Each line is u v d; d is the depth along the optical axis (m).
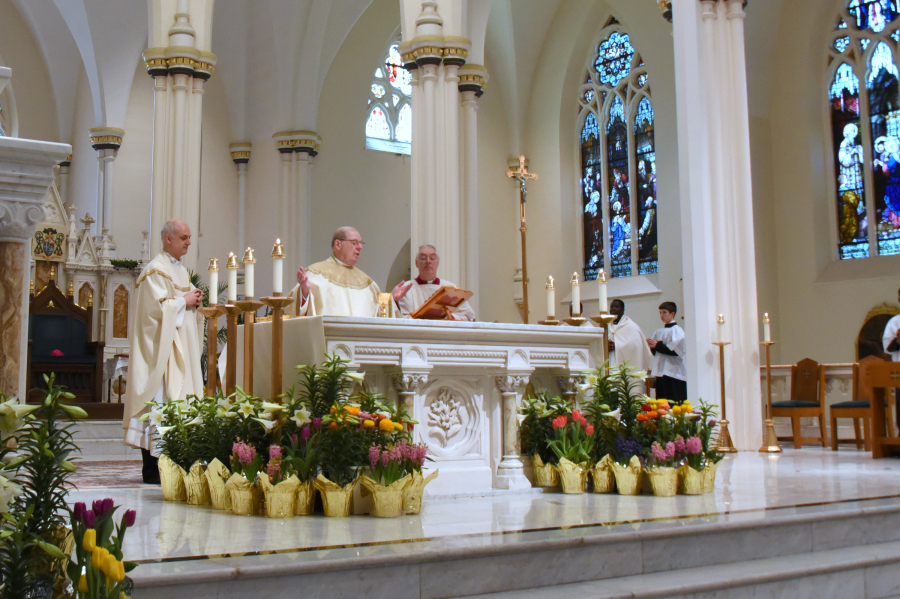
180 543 4.34
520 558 4.21
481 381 6.84
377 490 5.35
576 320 7.36
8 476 3.06
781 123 18.84
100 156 21.02
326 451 5.54
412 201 14.48
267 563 3.74
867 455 10.76
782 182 18.77
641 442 6.71
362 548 4.13
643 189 21.25
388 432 5.66
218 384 6.89
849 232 17.98
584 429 6.76
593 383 7.05
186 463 6.39
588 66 22.69
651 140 21.05
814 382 13.10
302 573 3.71
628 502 5.99
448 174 14.29
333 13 20.95
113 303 17.91
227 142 22.16
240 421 6.02
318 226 21.88
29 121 22.78
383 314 7.48
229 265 7.05
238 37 21.58
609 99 22.12
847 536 5.40
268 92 21.59
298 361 6.14
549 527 4.77
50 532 3.13
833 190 18.23
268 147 21.72
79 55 22.69
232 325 6.79
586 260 22.72
